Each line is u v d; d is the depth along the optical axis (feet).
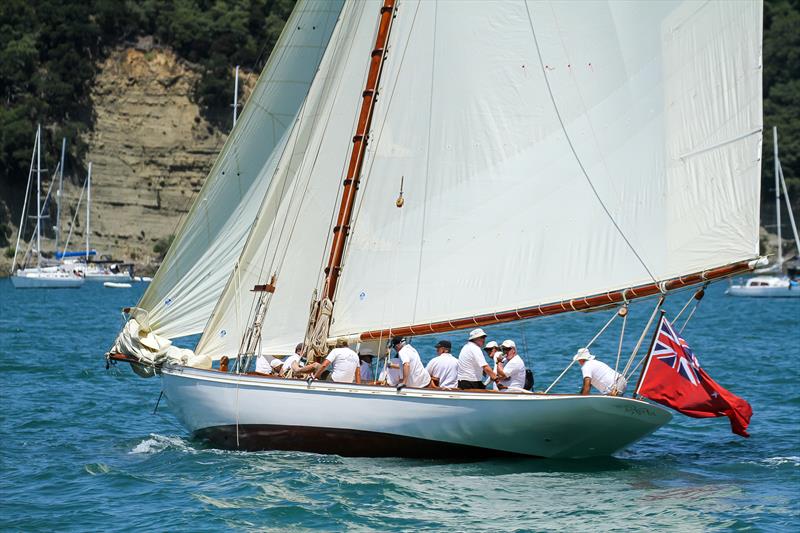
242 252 180.75
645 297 157.17
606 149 159.33
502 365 166.81
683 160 154.20
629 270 157.58
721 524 130.62
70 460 169.58
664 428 201.87
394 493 144.05
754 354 370.73
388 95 170.60
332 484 148.25
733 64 149.38
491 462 162.40
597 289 159.12
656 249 155.74
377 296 169.78
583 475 156.35
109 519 132.98
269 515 134.00
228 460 165.27
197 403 173.37
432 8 168.45
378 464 160.56
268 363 178.50
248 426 167.43
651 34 156.15
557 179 161.99
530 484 150.20
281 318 179.52
